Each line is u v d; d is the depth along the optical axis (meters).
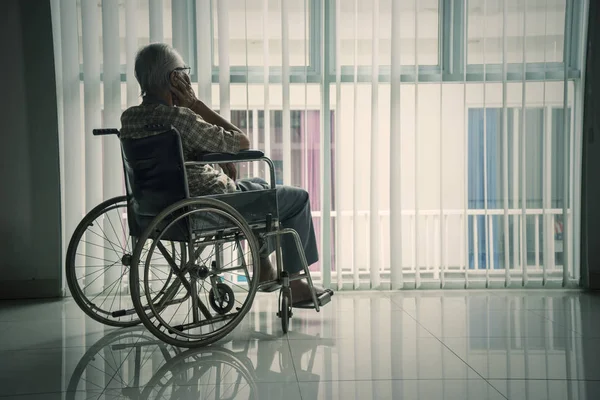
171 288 2.63
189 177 2.48
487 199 3.48
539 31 3.45
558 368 2.07
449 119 3.46
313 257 2.82
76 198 3.36
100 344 2.44
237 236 2.51
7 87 3.35
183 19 3.38
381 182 3.48
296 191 2.75
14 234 3.38
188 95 2.55
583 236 3.49
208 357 2.24
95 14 3.35
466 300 3.20
